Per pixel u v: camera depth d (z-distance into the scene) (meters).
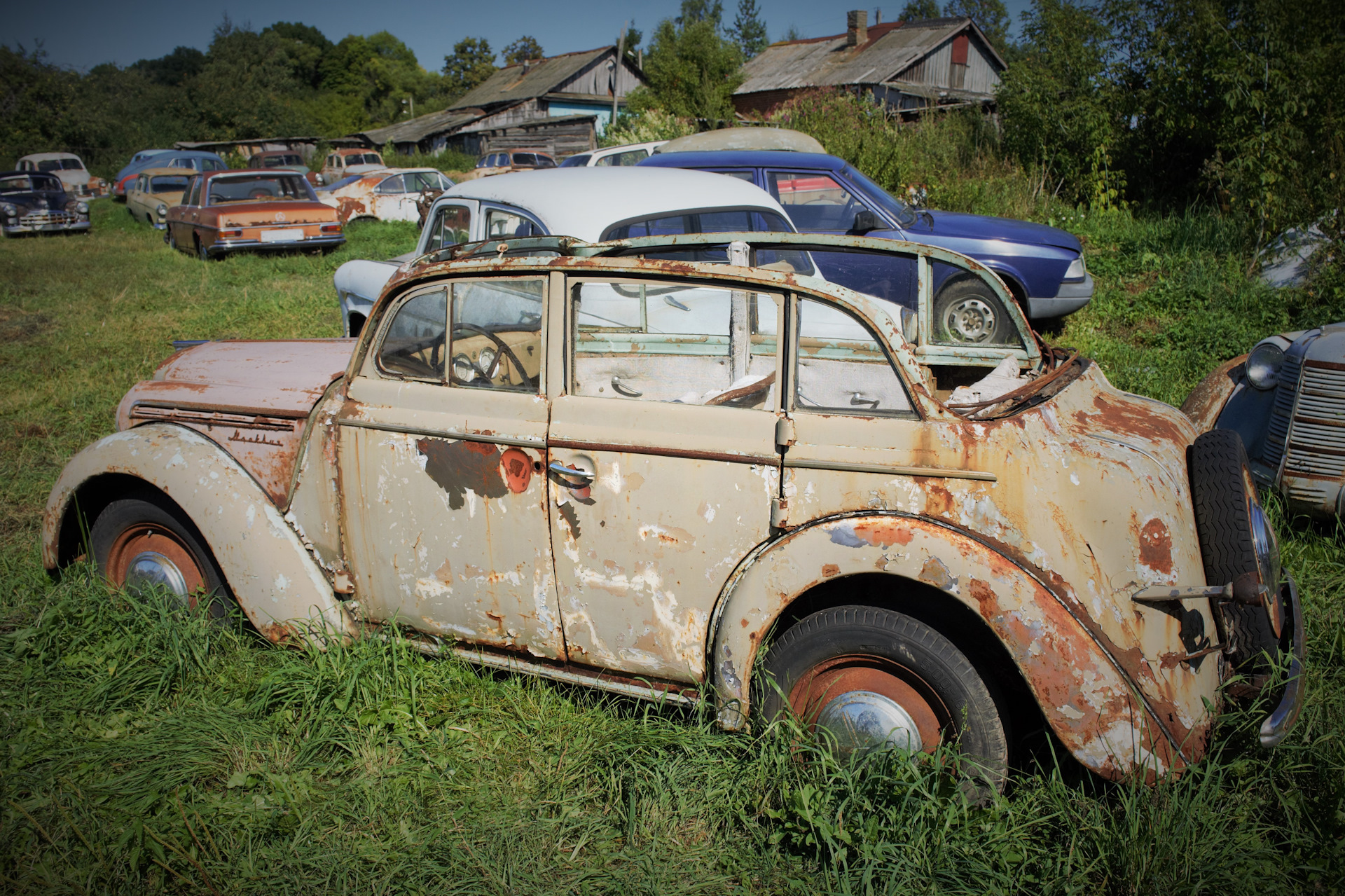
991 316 3.60
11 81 44.59
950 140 14.33
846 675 2.56
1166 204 12.35
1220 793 2.43
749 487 2.54
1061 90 13.01
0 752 2.70
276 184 15.51
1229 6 11.63
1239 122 10.54
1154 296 8.55
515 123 42.34
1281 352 4.32
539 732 2.87
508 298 2.82
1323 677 3.06
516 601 2.85
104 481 3.45
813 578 2.43
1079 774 2.63
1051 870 2.26
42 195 20.02
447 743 2.81
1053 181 13.29
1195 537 2.41
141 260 15.26
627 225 4.80
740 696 2.55
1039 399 2.64
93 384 7.21
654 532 2.63
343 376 3.13
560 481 2.70
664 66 25.92
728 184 5.37
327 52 86.69
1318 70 10.23
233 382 3.40
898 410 2.48
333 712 2.89
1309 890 2.24
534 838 2.43
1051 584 2.29
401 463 2.91
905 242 3.49
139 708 3.02
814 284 2.55
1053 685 2.24
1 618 3.51
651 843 2.42
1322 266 8.33
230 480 3.14
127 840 2.35
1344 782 2.42
